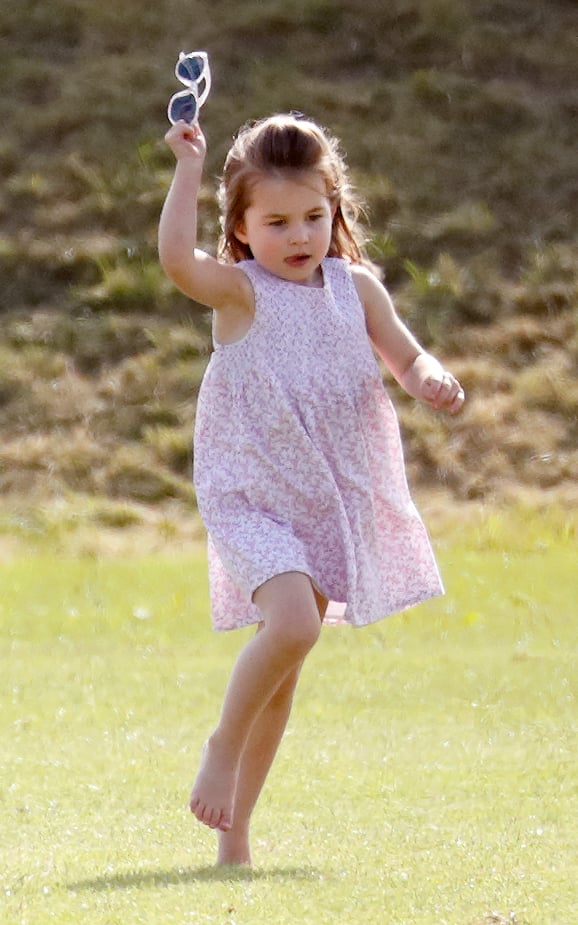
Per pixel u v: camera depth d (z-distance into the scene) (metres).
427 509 44.31
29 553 41.00
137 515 44.12
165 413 47.81
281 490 12.80
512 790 15.68
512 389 48.34
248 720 12.09
